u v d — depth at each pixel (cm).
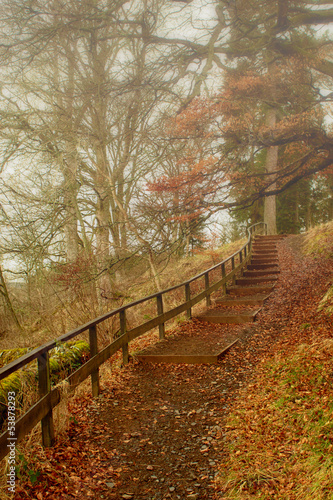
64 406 473
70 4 1529
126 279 1527
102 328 857
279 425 432
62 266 1075
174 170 1923
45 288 1071
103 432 469
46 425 413
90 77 1548
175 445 440
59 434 443
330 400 434
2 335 1185
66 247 1356
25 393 454
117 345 669
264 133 1984
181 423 493
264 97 2102
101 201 1467
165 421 502
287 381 535
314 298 994
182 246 1628
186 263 2102
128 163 1653
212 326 977
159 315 877
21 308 1195
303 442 384
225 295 1305
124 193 1764
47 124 1362
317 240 1683
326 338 637
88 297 979
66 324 930
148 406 549
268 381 569
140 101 1576
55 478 359
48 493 338
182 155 1806
